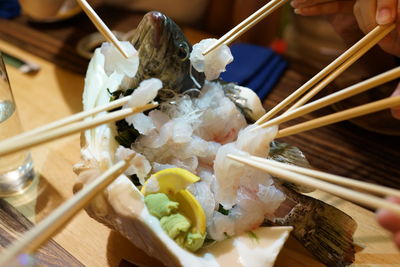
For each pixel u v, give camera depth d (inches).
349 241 13.6
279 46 32.7
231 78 22.1
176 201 12.3
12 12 29.5
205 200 12.4
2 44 26.3
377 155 19.1
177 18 32.9
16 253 7.7
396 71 10.3
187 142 13.3
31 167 17.1
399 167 18.5
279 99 22.3
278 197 13.1
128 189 11.7
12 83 22.8
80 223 15.2
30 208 15.9
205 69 13.8
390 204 8.6
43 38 27.0
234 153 12.0
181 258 10.9
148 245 11.9
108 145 13.0
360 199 9.1
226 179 12.2
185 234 11.6
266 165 11.1
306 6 21.6
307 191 14.6
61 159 18.2
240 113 15.0
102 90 14.7
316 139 19.9
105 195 11.7
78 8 29.0
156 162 13.5
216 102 14.6
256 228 12.8
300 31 33.1
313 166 18.4
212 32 33.0
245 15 30.2
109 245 14.5
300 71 24.8
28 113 20.8
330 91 21.9
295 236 13.7
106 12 30.0
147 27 13.1
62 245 14.4
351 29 22.0
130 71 12.9
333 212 13.9
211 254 12.0
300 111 11.7
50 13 27.8
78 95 22.2
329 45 30.8
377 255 14.6
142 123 12.9
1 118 15.6
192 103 14.4
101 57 16.5
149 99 12.1
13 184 16.2
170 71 13.7
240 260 11.8
